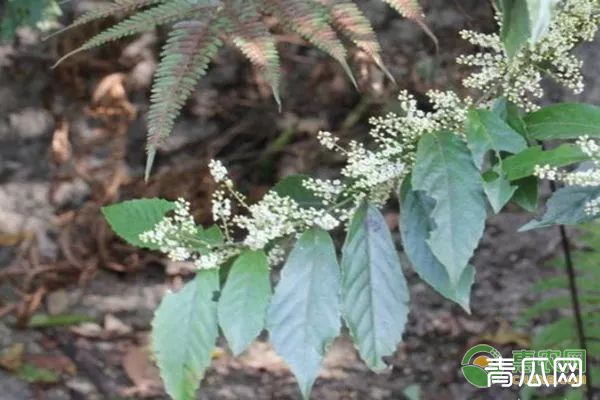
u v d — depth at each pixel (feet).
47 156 8.44
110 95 8.55
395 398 6.98
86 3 8.38
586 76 8.17
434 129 3.69
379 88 8.46
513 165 3.52
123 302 7.77
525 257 7.99
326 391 6.99
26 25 6.77
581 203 3.84
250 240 3.54
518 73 3.81
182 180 8.43
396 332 3.53
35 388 6.95
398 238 7.98
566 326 5.66
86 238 8.11
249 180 8.58
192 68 3.40
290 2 3.45
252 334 3.46
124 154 8.48
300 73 8.67
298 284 3.51
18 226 8.14
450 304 7.70
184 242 3.59
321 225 3.56
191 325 3.53
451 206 3.49
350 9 3.50
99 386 7.01
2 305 7.67
